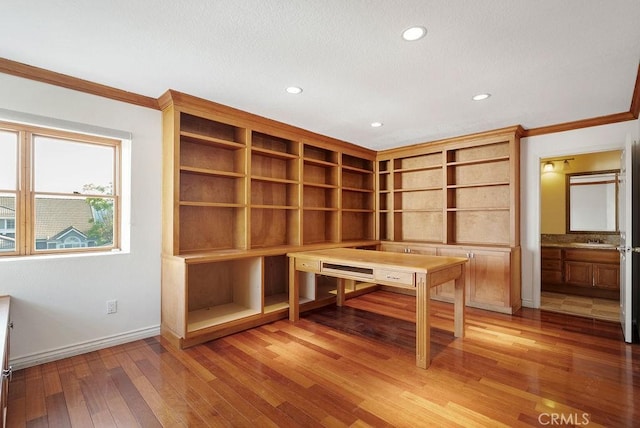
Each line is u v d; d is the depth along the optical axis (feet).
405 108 10.75
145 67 7.88
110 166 9.80
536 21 5.97
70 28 6.22
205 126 11.38
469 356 8.54
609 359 8.32
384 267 8.79
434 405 6.31
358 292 15.08
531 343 9.41
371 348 9.09
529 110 10.93
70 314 8.52
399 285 8.54
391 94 9.55
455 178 15.34
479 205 14.60
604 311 12.71
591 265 15.31
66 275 8.46
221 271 11.94
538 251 13.12
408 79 8.51
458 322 9.88
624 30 6.22
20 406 6.30
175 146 9.64
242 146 11.35
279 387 7.01
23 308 7.84
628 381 7.19
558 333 10.24
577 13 5.72
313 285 12.90
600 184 16.43
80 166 9.24
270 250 11.40
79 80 8.49
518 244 13.25
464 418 5.90
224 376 7.48
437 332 10.32
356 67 7.85
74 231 9.14
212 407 6.29
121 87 9.07
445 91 9.30
